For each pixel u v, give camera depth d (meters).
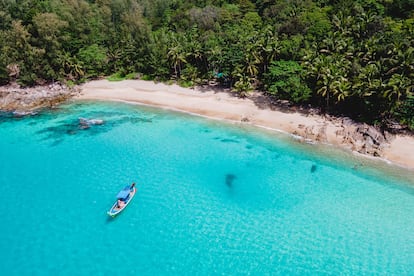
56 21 95.06
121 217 49.78
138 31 104.69
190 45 94.69
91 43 108.88
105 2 133.38
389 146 64.00
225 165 61.88
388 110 67.38
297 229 47.53
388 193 53.69
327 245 44.91
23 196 54.34
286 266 42.03
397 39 75.50
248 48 84.94
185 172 60.00
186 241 45.75
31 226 48.25
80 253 44.00
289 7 110.38
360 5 99.50
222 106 83.50
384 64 69.69
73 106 87.44
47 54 96.62
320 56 75.56
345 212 50.28
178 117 80.25
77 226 48.22
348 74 72.00
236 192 54.88
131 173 59.78
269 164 61.81
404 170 58.38
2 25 119.50
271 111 79.38
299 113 77.25
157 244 45.28
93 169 61.06
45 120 79.81
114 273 41.25
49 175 59.50
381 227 47.47
